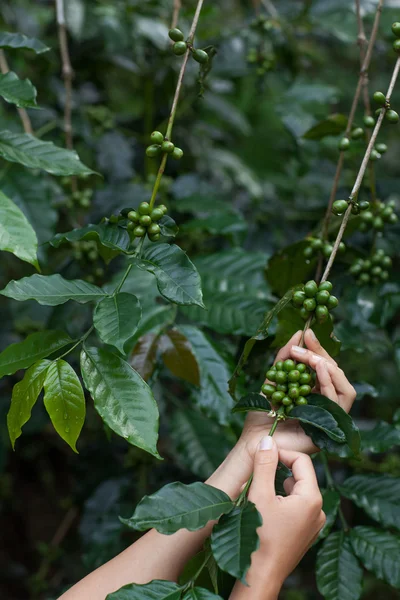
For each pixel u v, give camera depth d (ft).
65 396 2.85
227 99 8.14
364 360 7.63
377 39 7.25
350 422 2.91
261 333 3.21
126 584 2.91
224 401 4.03
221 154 7.50
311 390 3.32
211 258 4.62
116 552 5.67
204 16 6.68
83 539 5.78
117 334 2.80
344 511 6.54
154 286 4.33
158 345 4.06
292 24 6.51
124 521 2.65
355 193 3.26
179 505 2.75
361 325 4.59
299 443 3.22
